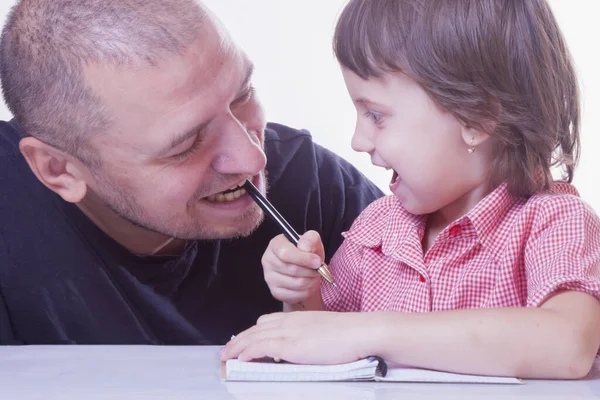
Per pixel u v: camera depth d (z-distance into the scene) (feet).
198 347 3.46
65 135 4.14
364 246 4.44
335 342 3.02
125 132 3.99
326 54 8.96
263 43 8.95
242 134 4.12
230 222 4.41
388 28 3.71
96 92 3.94
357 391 2.74
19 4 4.29
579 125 4.19
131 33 3.90
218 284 5.01
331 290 4.59
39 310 4.87
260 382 2.87
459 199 3.99
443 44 3.66
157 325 4.90
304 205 5.21
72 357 3.27
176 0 4.02
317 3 8.89
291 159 5.35
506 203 3.84
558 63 3.97
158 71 3.87
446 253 3.97
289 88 8.99
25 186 4.86
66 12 4.00
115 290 4.82
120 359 3.23
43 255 4.82
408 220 4.17
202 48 3.94
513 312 3.01
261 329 3.20
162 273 4.82
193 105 3.92
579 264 3.30
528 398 2.66
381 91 3.76
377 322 3.06
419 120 3.70
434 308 3.91
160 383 2.85
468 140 3.74
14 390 2.77
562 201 3.66
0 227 4.84
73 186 4.42
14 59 4.19
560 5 9.20
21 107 4.24
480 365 2.93
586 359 2.96
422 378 2.89
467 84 3.66
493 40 3.72
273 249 4.24
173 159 4.09
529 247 3.65
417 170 3.76
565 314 3.04
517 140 3.81
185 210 4.26
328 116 9.04
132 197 4.25
